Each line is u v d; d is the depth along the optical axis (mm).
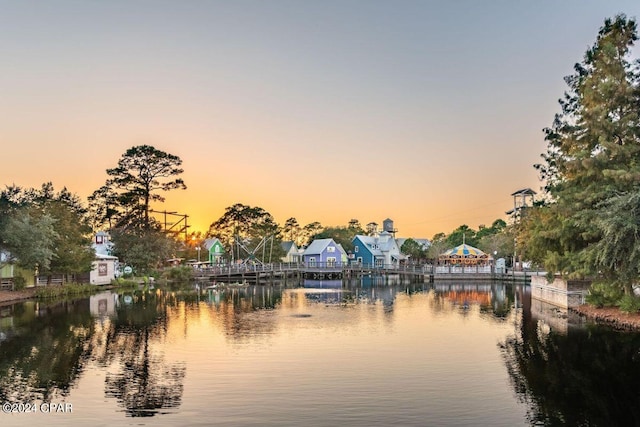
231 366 18969
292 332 26578
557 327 27578
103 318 32125
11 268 49062
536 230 34031
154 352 21469
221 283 69875
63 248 51312
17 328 27906
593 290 32969
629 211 24094
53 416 13672
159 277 70750
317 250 107062
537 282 46312
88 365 19156
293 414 13781
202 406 14430
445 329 27547
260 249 107000
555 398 15141
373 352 21391
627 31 29234
